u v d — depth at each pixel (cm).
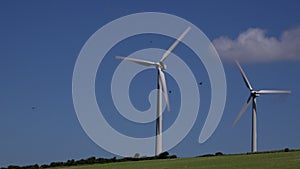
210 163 17675
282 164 16562
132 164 18900
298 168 15775
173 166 17488
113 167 18338
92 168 18650
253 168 16050
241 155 19638
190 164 17750
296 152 19662
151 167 17562
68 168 19450
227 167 16488
